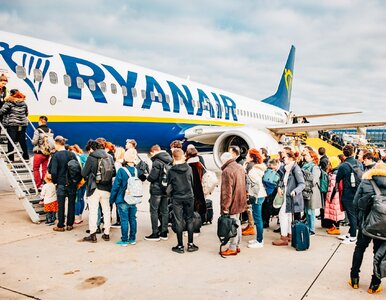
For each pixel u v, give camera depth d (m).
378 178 3.77
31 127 8.61
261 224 5.55
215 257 5.03
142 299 3.63
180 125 13.98
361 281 4.24
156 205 5.75
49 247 5.26
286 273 4.44
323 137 31.08
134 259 4.86
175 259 4.90
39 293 3.70
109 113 10.73
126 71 11.90
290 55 28.67
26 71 8.54
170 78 14.51
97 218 5.78
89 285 3.95
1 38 8.48
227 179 5.00
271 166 5.60
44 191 6.43
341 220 7.10
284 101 29.20
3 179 12.97
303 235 5.38
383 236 3.65
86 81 10.04
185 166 5.20
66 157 6.09
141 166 6.64
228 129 13.45
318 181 6.27
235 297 3.71
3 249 5.09
